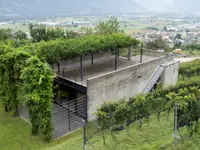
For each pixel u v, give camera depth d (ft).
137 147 37.65
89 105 49.21
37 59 41.57
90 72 62.90
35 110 40.93
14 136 43.57
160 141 39.22
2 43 61.67
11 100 48.85
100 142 39.52
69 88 54.29
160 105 45.16
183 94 48.57
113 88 53.72
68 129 45.96
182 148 36.83
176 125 38.06
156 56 79.66
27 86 40.78
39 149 39.78
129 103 42.86
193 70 75.36
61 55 51.60
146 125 44.50
